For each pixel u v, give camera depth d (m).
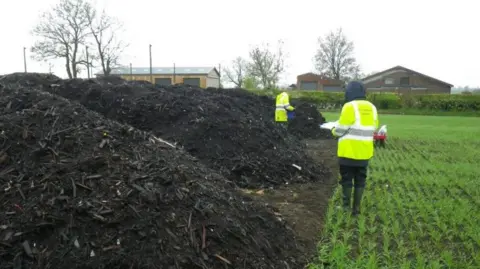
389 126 26.42
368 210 6.93
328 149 14.48
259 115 14.72
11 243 3.61
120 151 5.02
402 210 6.80
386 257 5.08
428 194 8.02
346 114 6.44
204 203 4.59
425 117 36.72
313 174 9.16
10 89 6.79
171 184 4.61
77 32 46.75
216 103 12.01
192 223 4.21
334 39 71.88
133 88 11.09
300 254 5.00
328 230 5.91
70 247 3.62
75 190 4.13
